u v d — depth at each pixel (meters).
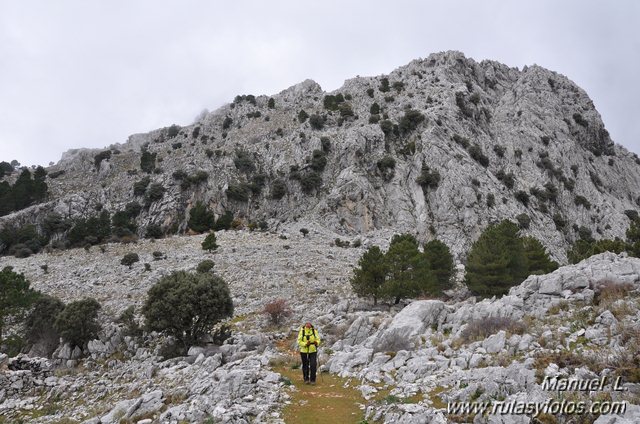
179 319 30.27
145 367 26.86
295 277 56.22
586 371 12.30
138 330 35.19
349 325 30.67
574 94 145.38
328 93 156.25
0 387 25.17
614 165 139.62
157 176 116.88
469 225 90.75
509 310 21.30
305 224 95.56
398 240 52.03
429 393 13.85
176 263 66.88
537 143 119.75
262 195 108.44
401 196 100.50
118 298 49.81
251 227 94.56
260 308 42.47
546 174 111.44
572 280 21.59
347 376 17.98
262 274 57.75
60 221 101.00
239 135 136.88
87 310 35.34
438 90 130.62
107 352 34.06
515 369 12.98
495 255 40.47
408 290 39.50
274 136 130.25
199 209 99.69
